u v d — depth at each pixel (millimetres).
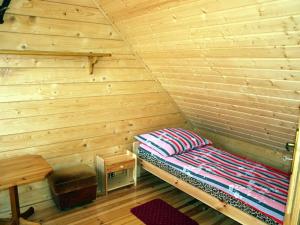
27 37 2180
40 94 2365
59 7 2277
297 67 1649
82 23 2439
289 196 1274
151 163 2936
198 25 1838
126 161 2883
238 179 2277
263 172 2467
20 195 2457
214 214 2557
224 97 2541
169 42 2260
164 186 3082
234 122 2916
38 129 2420
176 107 3521
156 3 1859
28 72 2262
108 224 2340
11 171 1937
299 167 1215
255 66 1881
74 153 2719
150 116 3285
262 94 2139
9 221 2188
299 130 1197
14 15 2086
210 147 3164
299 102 1951
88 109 2709
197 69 2387
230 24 1653
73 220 2381
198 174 2391
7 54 2111
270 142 2863
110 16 2498
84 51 2520
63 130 2586
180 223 2391
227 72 2146
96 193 2725
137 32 2447
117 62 2799
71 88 2539
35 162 2127
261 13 1445
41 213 2477
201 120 3445
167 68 2746
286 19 1386
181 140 2984
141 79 3049
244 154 3262
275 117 2344
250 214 1970
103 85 2756
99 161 2816
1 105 2184
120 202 2703
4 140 2252
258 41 1646
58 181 2371
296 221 1257
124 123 3055
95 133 2832
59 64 2420
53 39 2312
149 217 2461
